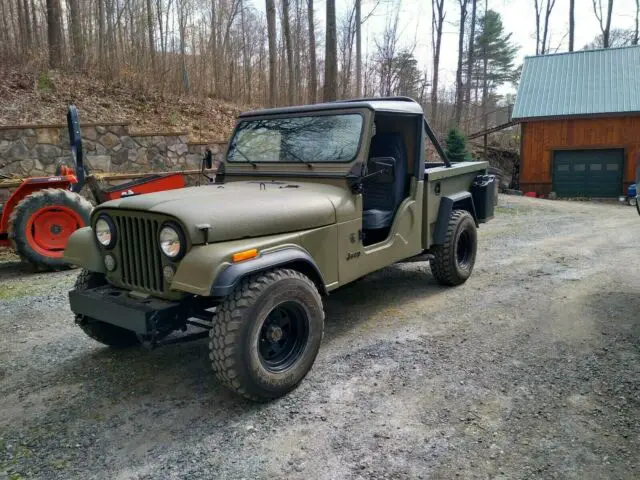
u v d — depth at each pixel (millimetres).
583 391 3152
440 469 2482
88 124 9461
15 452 2729
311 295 3291
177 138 10492
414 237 4762
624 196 18766
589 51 23016
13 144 8820
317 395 3227
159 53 15492
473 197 5895
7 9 14844
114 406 3180
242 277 2994
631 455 2527
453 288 5438
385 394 3213
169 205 3113
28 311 4992
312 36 19188
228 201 3305
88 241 3658
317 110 4262
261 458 2619
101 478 2502
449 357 3717
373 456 2598
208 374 3582
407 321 4488
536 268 6203
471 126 32375
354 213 3922
